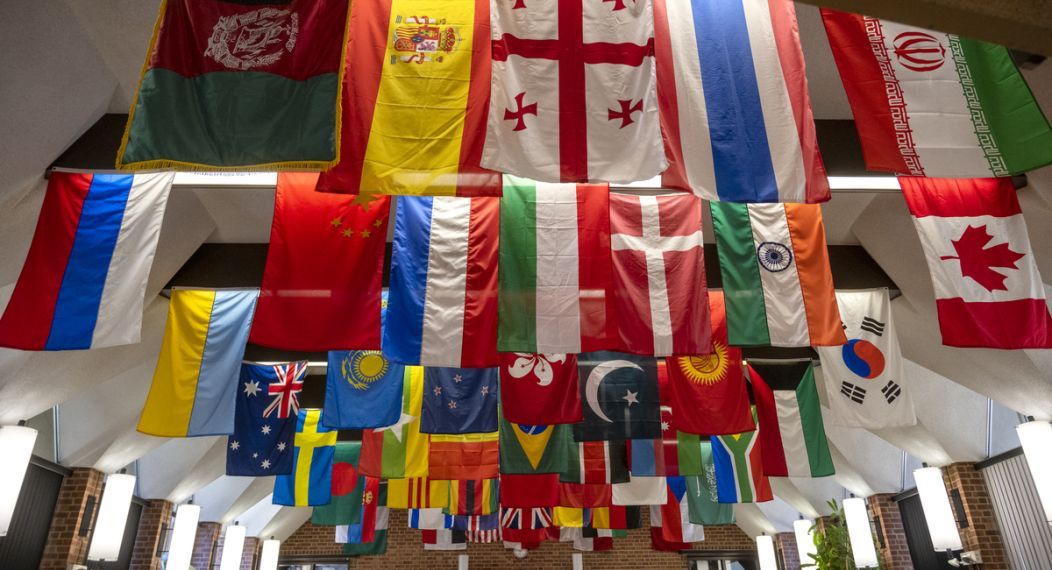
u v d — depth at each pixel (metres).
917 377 9.69
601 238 5.10
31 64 4.11
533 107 3.42
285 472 6.65
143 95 3.11
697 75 3.65
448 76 3.61
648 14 3.67
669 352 4.82
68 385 7.32
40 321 4.30
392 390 6.36
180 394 5.80
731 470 8.20
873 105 3.62
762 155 3.49
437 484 9.62
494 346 4.84
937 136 3.55
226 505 13.41
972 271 4.34
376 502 10.85
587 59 3.55
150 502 11.38
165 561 11.77
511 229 5.12
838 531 11.84
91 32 4.18
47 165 4.78
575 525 11.56
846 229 6.91
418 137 3.46
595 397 6.77
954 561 9.53
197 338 6.03
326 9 3.32
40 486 8.49
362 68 3.58
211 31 3.27
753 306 5.16
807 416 7.18
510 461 7.34
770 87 3.66
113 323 4.38
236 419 6.75
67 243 4.54
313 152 3.06
